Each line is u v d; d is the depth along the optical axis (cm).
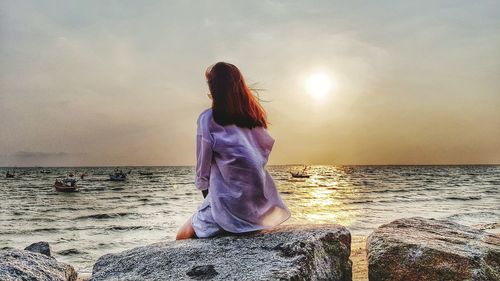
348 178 14250
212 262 348
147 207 5475
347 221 3666
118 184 10981
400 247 432
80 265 2159
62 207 5522
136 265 369
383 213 4309
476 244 445
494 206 4834
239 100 407
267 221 411
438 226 521
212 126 406
